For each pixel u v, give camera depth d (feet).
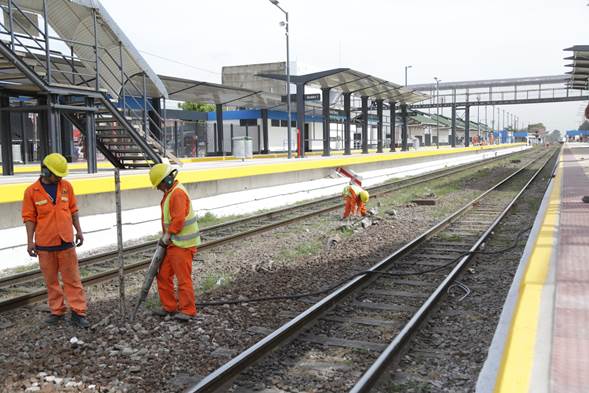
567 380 10.83
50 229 20.53
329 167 79.82
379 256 33.32
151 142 54.85
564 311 14.99
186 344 19.13
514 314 14.99
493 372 14.80
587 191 50.11
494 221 44.14
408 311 22.77
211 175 52.75
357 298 24.77
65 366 17.21
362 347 18.71
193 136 120.16
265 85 210.18
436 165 140.26
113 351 18.39
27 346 19.11
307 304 23.98
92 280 27.25
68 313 22.67
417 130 271.49
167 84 77.25
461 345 18.78
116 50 53.01
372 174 93.09
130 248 34.88
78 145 107.14
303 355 18.19
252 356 17.08
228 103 103.50
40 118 51.65
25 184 35.04
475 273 28.81
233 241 38.37
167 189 21.62
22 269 31.99
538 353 12.17
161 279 21.85
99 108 48.49
